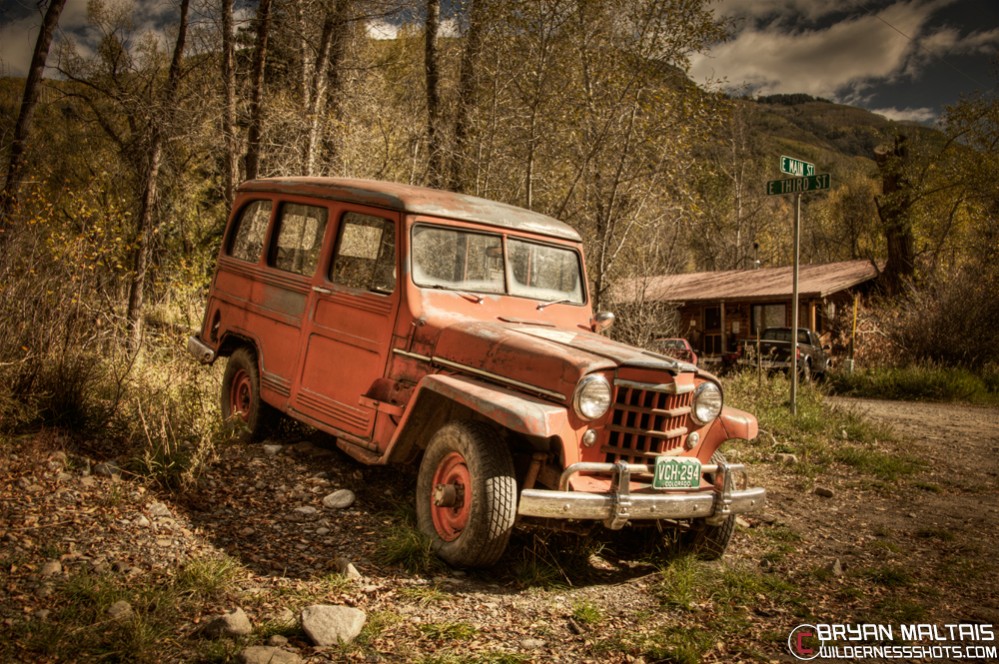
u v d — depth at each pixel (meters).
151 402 5.61
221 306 6.32
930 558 4.77
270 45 12.45
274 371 5.50
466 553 3.74
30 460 4.43
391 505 4.68
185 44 9.41
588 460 3.87
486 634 3.18
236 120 10.28
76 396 5.14
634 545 4.66
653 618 3.56
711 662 3.14
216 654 2.73
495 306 4.81
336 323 4.97
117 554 3.52
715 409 4.17
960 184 24.42
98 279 7.44
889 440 9.34
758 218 51.91
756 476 6.86
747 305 27.70
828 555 4.74
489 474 3.73
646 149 12.55
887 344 19.58
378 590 3.51
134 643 2.72
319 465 5.23
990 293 18.67
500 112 12.84
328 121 12.22
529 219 5.26
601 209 13.42
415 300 4.50
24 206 7.83
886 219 24.75
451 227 4.82
